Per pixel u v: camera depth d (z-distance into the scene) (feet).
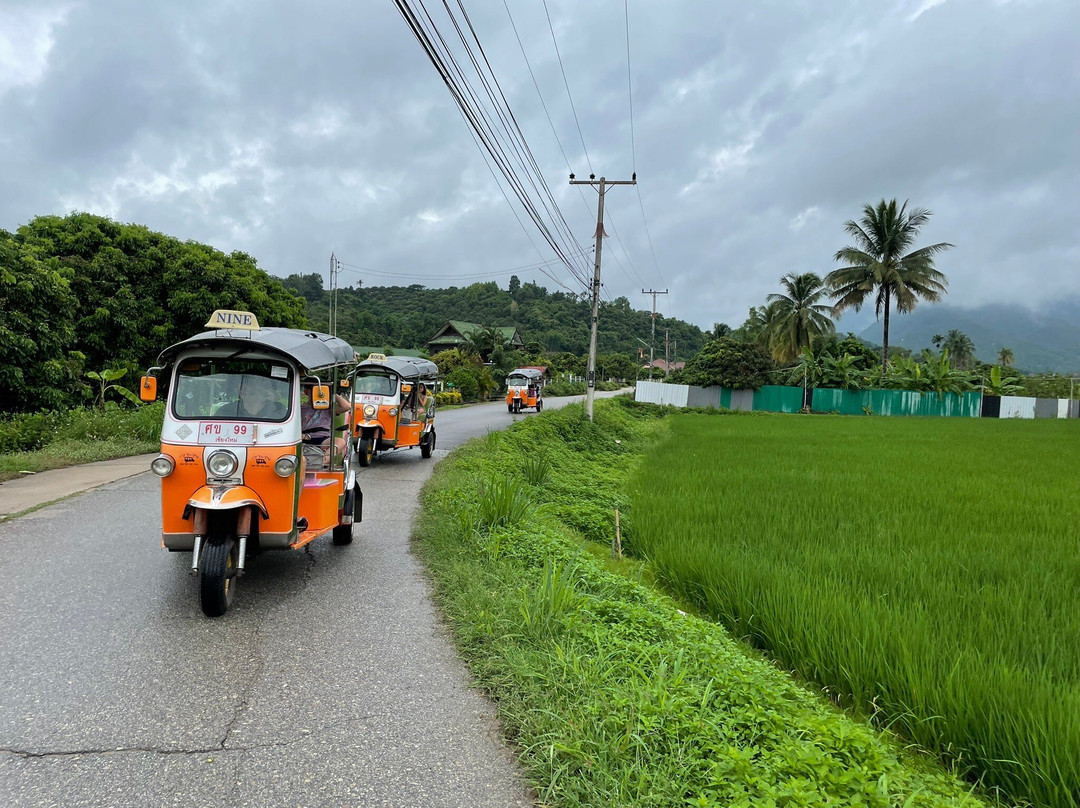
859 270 154.92
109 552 24.89
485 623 18.13
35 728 12.94
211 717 13.58
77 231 73.77
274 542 20.22
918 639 16.71
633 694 13.67
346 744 12.76
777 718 12.58
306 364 21.18
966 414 162.50
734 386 166.61
